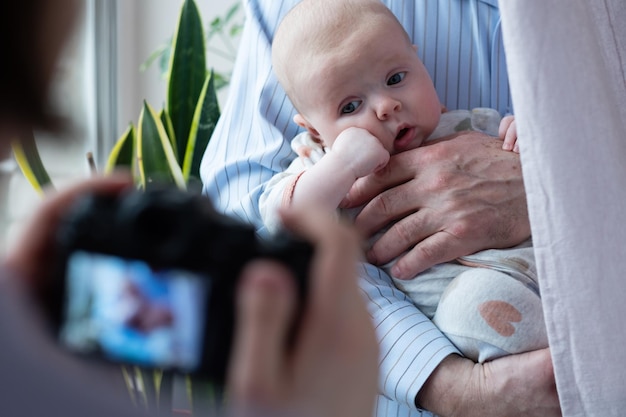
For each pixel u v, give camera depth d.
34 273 0.33
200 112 1.52
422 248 1.08
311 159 1.20
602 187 0.82
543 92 0.80
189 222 0.32
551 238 0.84
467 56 1.30
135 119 2.28
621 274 0.85
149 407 0.37
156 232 0.32
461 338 1.02
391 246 1.11
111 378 0.33
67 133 0.30
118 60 2.21
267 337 0.32
